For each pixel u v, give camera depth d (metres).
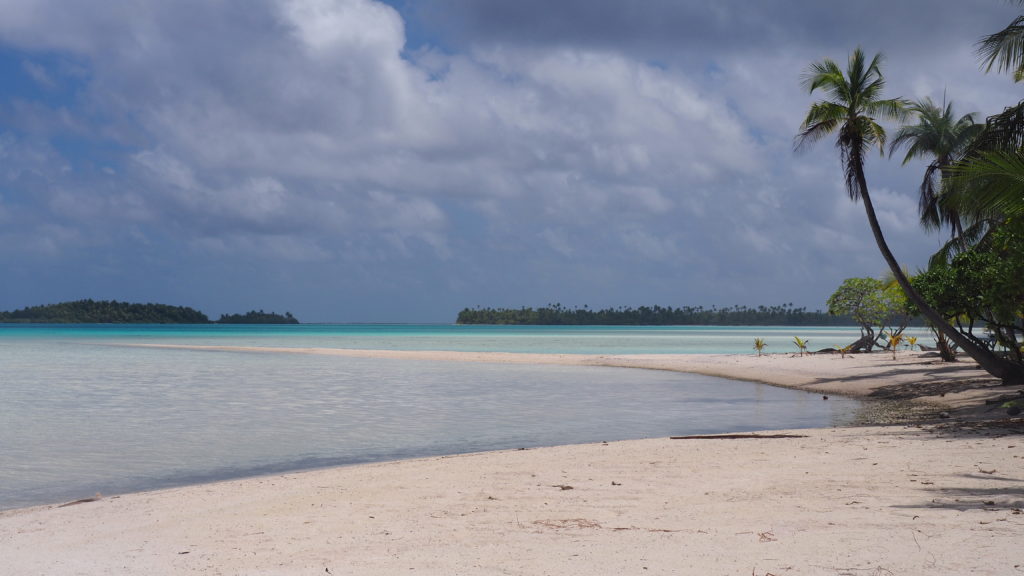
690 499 9.05
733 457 12.81
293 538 7.54
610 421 21.08
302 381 35.91
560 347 86.81
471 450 16.34
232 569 6.33
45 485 12.84
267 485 11.48
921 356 42.03
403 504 9.32
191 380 36.34
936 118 33.03
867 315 50.50
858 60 25.59
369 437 18.27
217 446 16.94
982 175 16.81
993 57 19.70
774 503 8.52
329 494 10.30
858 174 25.84
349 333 176.50
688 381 35.78
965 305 23.86
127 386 33.00
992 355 24.28
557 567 5.97
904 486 9.34
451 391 30.75
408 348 81.94
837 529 6.95
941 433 15.14
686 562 5.96
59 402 26.28
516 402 26.48
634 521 7.81
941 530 6.72
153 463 14.87
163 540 7.80
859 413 22.17
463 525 7.91
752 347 87.50
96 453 16.03
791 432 16.61
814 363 41.41
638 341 113.69
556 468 12.12
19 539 8.30
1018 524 6.90
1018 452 12.12
